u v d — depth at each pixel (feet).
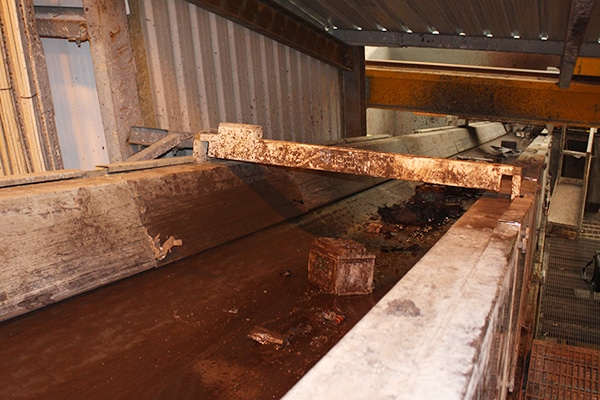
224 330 6.31
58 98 12.03
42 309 6.33
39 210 6.50
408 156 7.46
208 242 9.04
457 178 7.22
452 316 2.50
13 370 5.09
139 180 8.07
